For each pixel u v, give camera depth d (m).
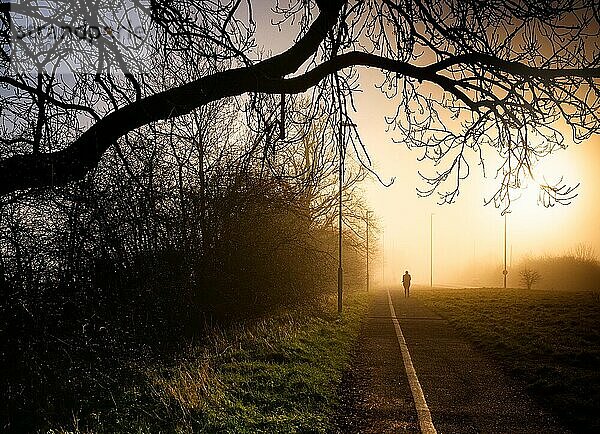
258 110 4.75
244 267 16.84
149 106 4.22
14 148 4.67
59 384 8.12
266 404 7.95
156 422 6.91
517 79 5.29
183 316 13.99
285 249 18.80
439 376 11.11
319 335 17.17
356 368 12.09
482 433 6.96
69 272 8.52
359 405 8.48
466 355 14.15
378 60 5.14
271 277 18.41
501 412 8.07
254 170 11.91
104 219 7.97
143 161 6.05
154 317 12.29
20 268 7.54
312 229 21.86
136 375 9.48
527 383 10.30
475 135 5.85
